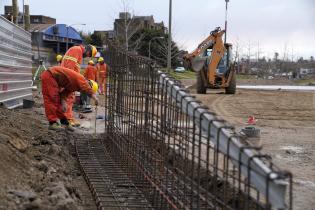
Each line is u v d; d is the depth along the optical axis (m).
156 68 6.25
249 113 16.78
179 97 5.01
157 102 6.09
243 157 3.51
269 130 12.58
